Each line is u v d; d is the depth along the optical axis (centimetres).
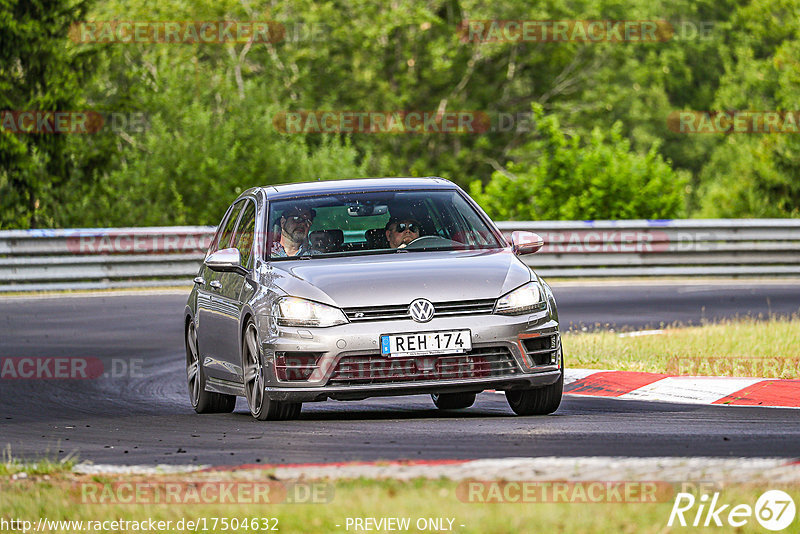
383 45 18612
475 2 18175
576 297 7006
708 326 5266
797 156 14062
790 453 2303
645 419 2942
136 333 5788
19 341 5550
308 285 2978
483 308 2947
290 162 12375
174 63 14425
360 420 3056
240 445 2658
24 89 11938
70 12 12056
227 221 3697
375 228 3253
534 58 19050
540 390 3064
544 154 10738
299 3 18400
